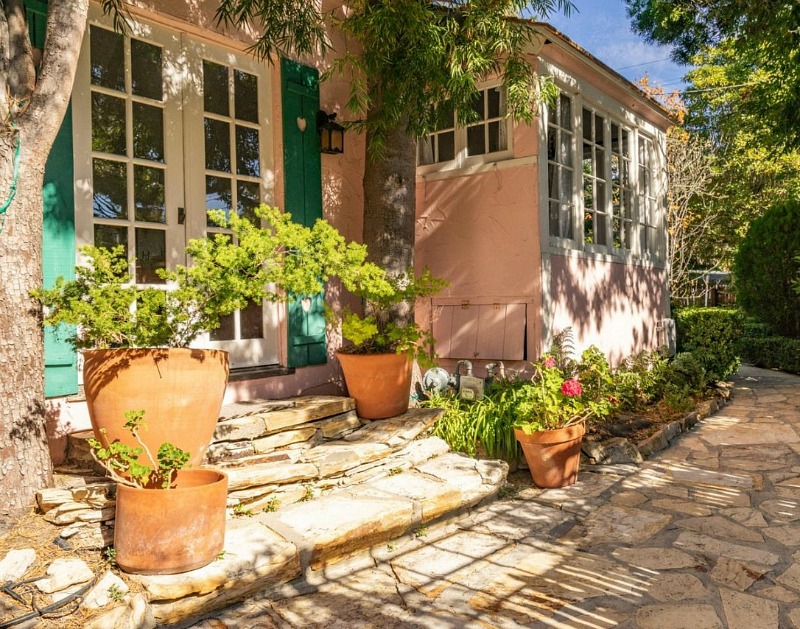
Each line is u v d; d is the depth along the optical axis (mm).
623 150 8203
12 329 2891
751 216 15930
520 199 6117
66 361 3465
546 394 4457
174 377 2973
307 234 3582
